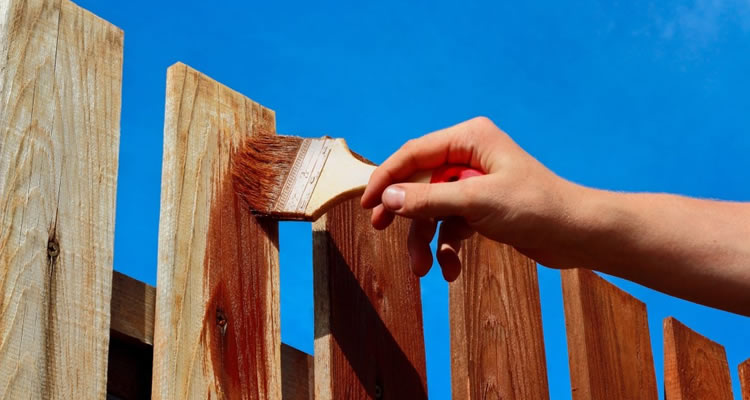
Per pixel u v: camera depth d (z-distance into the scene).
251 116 1.77
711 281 1.35
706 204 1.39
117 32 1.59
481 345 2.10
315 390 1.75
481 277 2.16
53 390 1.35
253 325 1.65
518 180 1.33
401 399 1.90
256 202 1.69
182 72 1.66
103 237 1.47
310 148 1.70
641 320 2.58
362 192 1.65
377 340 1.88
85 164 1.47
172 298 1.52
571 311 2.38
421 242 1.58
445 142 1.42
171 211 1.57
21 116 1.41
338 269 1.83
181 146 1.61
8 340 1.31
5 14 1.43
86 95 1.51
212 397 1.54
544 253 1.43
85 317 1.41
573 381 2.33
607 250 1.35
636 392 2.47
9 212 1.36
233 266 1.64
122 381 1.54
